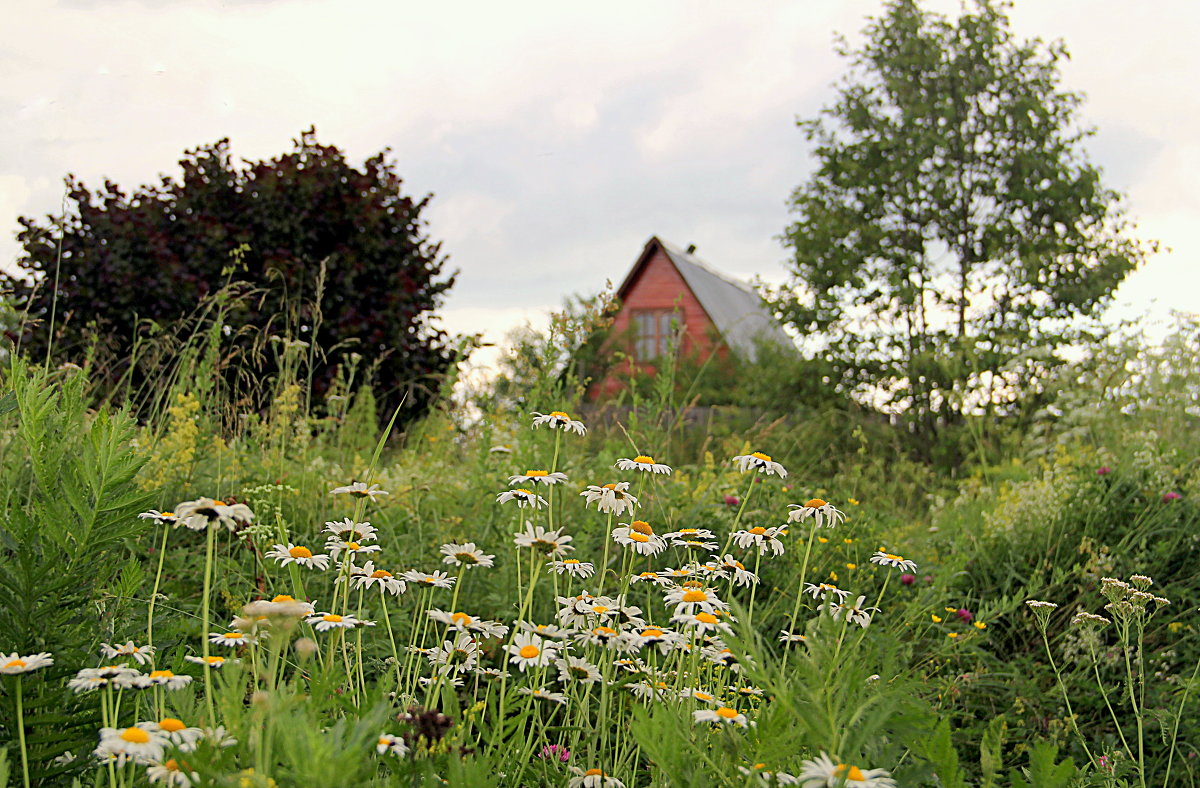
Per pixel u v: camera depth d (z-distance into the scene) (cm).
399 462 632
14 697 164
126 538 195
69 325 885
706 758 167
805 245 1830
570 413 509
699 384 1983
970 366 1566
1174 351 808
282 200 1037
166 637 212
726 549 270
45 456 187
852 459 916
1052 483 537
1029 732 355
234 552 390
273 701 133
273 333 832
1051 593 445
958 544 454
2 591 174
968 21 1919
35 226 804
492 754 193
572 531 428
